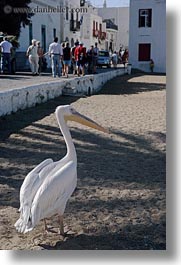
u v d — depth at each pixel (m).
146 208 5.80
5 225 5.20
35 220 4.31
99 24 59.00
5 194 6.18
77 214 5.56
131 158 8.24
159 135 10.20
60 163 4.76
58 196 4.52
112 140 9.66
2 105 11.30
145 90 21.83
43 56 26.28
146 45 41.41
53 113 12.65
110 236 5.00
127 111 13.97
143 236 5.01
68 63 20.56
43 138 9.55
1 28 28.59
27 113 12.37
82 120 5.05
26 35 33.56
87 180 6.84
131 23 41.53
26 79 18.03
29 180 4.57
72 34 46.44
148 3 40.75
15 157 8.07
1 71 21.83
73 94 16.84
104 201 6.02
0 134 9.70
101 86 23.08
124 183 6.77
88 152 8.60
